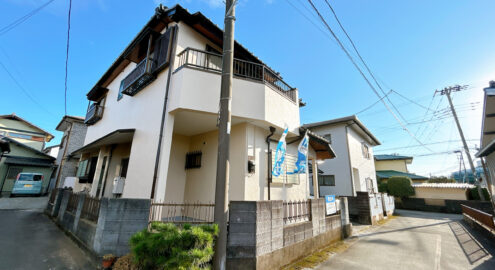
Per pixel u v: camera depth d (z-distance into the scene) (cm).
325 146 801
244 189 512
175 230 260
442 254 514
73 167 1446
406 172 2317
